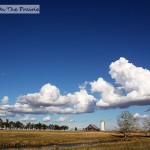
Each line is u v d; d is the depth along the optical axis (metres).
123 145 69.56
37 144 95.12
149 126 152.88
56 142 106.69
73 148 62.34
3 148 78.19
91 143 99.44
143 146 64.88
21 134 139.88
